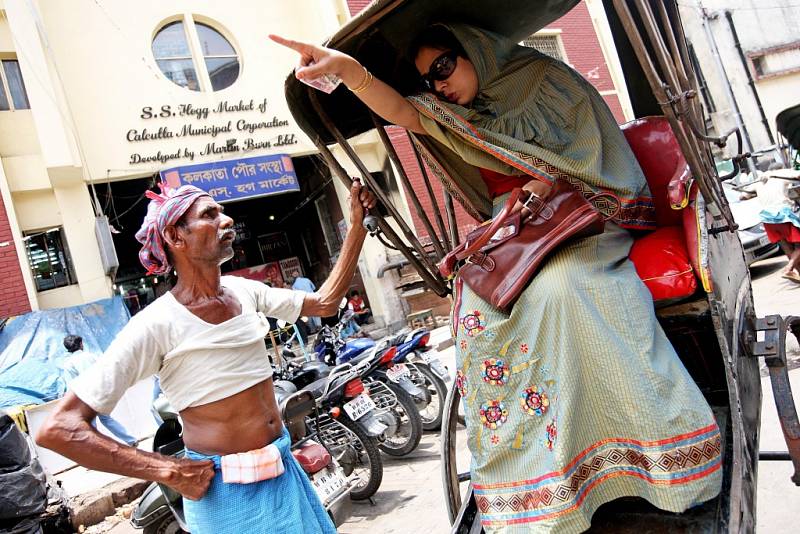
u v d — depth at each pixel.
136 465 1.67
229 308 1.92
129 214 12.38
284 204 14.61
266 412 1.92
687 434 1.40
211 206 1.90
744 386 1.73
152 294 13.73
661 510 1.53
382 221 2.25
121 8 9.52
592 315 1.49
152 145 9.34
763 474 2.70
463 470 3.91
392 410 4.44
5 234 7.92
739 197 8.26
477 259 1.68
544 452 1.46
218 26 10.34
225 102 10.02
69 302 8.41
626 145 1.92
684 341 1.87
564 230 1.60
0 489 3.60
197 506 1.78
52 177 8.25
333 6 10.60
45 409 6.67
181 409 1.83
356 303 10.80
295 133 10.54
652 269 1.72
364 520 3.59
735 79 19.53
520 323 1.57
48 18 8.96
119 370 1.71
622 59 2.43
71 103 8.88
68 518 4.71
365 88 1.87
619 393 1.45
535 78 1.88
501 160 1.82
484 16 2.05
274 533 1.77
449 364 6.78
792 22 21.14
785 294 5.74
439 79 1.92
